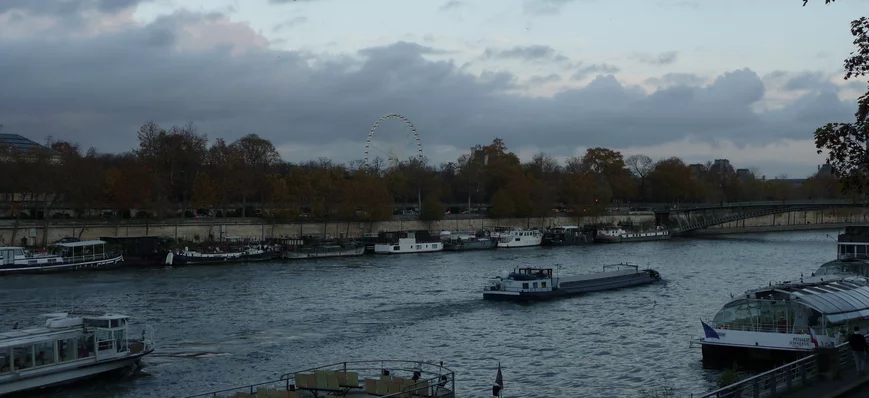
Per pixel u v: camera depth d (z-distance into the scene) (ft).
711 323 250.98
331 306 376.68
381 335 309.42
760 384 165.07
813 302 236.02
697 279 493.36
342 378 189.47
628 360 266.36
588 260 633.20
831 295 245.86
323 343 292.40
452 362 267.18
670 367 254.27
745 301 245.24
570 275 494.59
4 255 500.74
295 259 633.61
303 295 412.57
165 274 507.30
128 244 563.07
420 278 496.23
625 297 414.82
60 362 231.09
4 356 220.64
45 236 579.48
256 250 615.16
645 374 246.88
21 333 230.68
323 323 331.57
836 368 166.81
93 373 237.45
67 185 600.39
